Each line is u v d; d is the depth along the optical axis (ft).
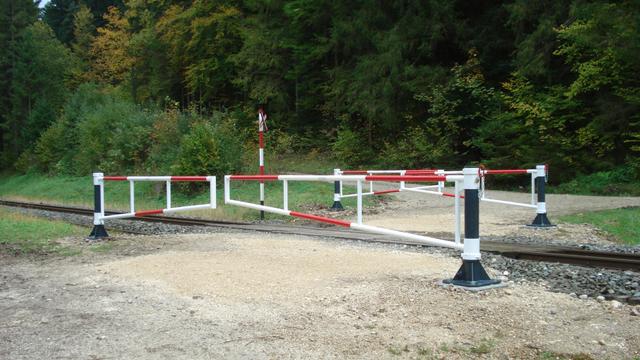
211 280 25.03
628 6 82.58
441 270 26.23
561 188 85.30
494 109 101.86
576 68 91.40
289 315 19.84
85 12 232.12
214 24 139.54
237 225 50.57
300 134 131.64
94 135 133.59
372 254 31.04
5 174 196.54
